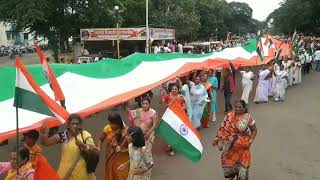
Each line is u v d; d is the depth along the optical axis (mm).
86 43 36219
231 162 8328
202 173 9945
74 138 6746
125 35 34375
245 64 23422
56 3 37125
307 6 69750
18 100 5711
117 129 7578
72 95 9125
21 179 5973
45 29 38531
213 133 13914
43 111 5832
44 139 6738
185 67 15367
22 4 34750
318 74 35375
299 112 17906
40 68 9164
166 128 7973
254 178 9648
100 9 37500
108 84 10672
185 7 54562
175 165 10539
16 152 5973
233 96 22375
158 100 19672
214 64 18938
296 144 12586
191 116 13375
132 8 46625
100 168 10305
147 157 7004
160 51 32656
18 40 82062
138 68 13297
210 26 78062
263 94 20641
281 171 10133
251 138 8250
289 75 26891
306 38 60281
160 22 48688
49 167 5746
